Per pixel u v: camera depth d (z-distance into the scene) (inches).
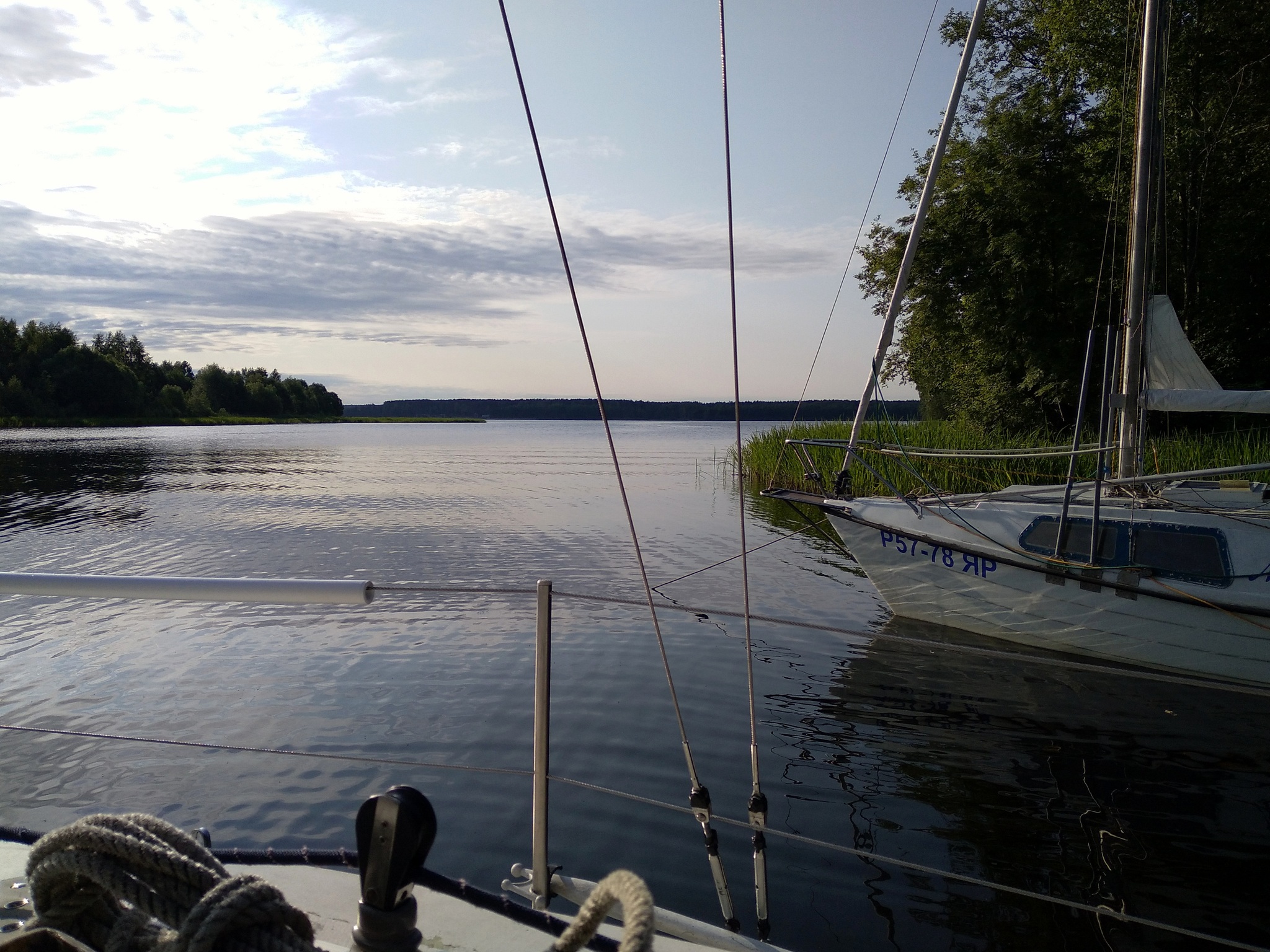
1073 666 88.7
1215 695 345.4
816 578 567.5
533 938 80.1
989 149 1080.2
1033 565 396.5
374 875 54.8
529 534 765.9
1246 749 286.5
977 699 336.5
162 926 58.7
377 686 334.3
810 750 280.8
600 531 786.2
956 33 1154.7
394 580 560.1
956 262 1109.1
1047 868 207.8
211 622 434.0
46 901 57.6
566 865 203.3
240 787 244.7
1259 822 233.3
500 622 435.2
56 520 837.2
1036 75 1131.3
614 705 313.9
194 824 223.6
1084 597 384.5
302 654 376.8
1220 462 565.0
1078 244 1008.2
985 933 178.7
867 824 229.1
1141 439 400.8
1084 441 925.2
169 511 923.4
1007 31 1147.3
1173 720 316.8
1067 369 1054.4
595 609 465.7
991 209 1058.7
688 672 356.2
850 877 200.8
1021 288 1067.9
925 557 432.8
